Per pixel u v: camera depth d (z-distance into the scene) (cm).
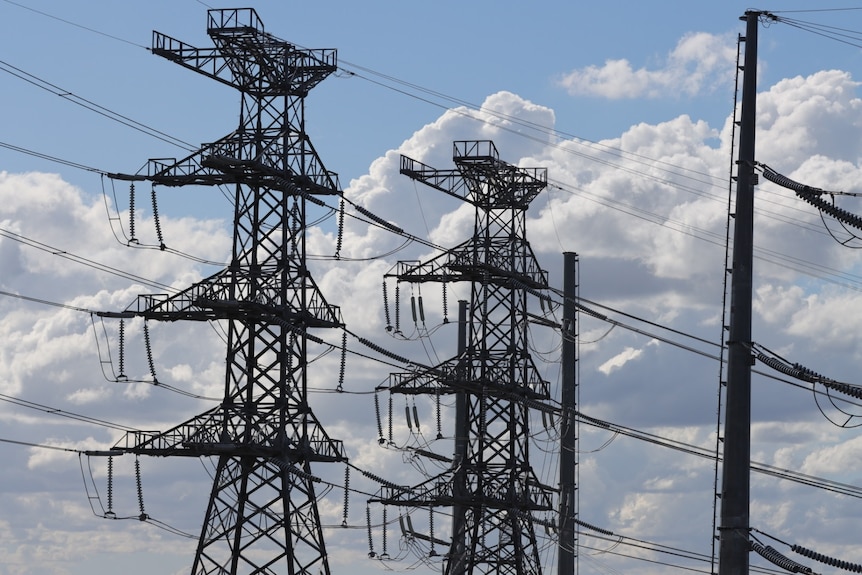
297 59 9350
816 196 5531
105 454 8300
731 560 5475
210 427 9031
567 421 8962
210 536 8981
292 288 9325
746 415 5528
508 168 10556
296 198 9369
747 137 5678
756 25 5747
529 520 9644
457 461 10581
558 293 9231
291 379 9294
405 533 10312
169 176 8925
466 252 10594
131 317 8675
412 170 10431
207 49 9125
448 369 10525
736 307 5597
